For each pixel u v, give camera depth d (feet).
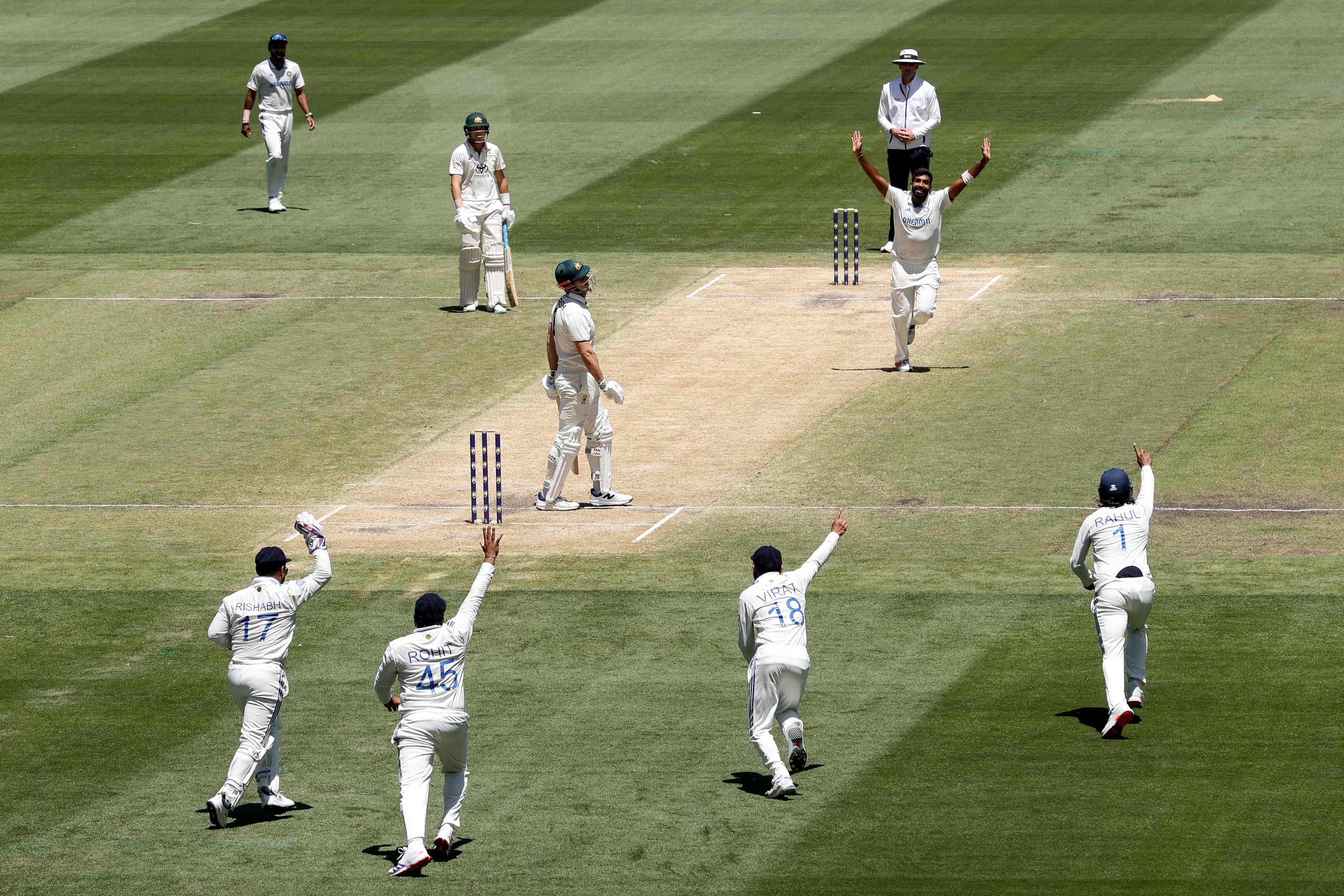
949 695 181.68
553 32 562.25
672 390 290.56
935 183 400.06
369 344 318.45
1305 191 383.86
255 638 156.35
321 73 524.11
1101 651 189.67
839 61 511.81
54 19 604.90
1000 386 285.84
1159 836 147.95
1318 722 171.01
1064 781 159.63
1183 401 274.36
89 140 466.29
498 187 331.77
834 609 206.28
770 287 342.85
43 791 165.48
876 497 243.19
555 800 160.15
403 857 143.23
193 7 615.57
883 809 155.33
